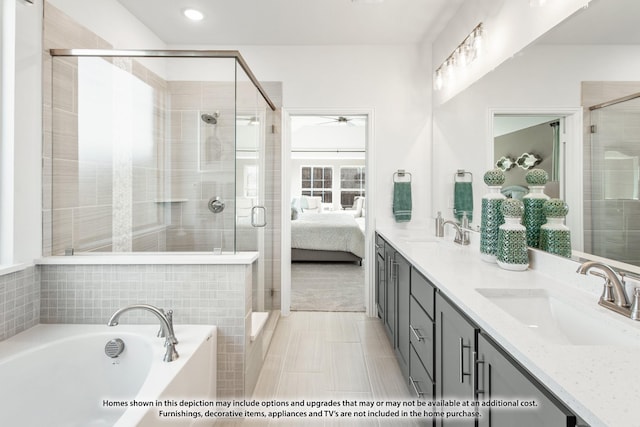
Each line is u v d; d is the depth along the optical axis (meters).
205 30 3.06
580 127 1.36
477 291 1.37
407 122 3.36
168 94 2.18
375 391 2.13
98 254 2.07
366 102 3.36
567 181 1.45
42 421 1.60
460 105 2.63
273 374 2.33
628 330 0.98
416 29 3.04
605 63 1.21
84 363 1.75
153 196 2.15
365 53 3.35
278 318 3.33
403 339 2.23
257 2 2.62
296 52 3.36
